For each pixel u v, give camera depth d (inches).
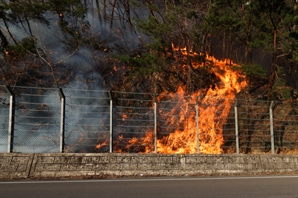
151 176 375.9
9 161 346.9
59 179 340.2
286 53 644.1
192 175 391.5
